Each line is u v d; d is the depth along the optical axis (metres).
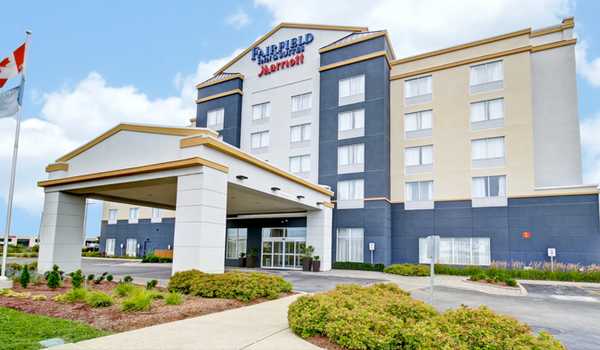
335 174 29.56
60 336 6.83
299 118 32.16
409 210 28.14
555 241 23.81
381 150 28.05
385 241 27.03
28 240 71.12
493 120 26.61
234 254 31.69
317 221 27.16
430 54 29.16
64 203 19.17
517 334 6.09
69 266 19.03
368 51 29.61
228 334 7.38
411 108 29.31
